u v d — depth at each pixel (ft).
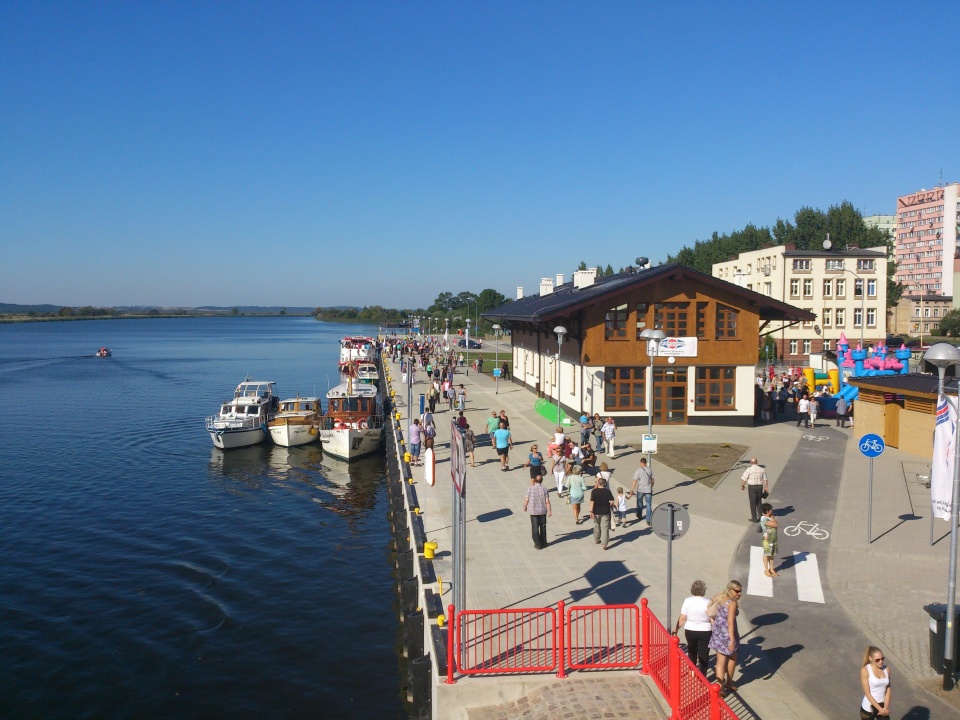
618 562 54.65
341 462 128.57
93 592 68.59
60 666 54.49
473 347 354.33
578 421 117.91
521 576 51.98
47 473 119.44
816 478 81.35
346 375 214.69
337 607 65.72
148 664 54.85
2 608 64.75
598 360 115.44
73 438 151.64
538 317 111.86
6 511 96.53
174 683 52.16
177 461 129.70
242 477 117.70
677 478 81.30
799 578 51.47
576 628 41.32
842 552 56.95
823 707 34.60
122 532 87.61
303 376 295.48
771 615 45.27
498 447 88.02
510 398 158.92
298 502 102.78
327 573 74.38
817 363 156.04
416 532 62.39
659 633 35.88
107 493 106.83
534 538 57.93
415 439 95.35
